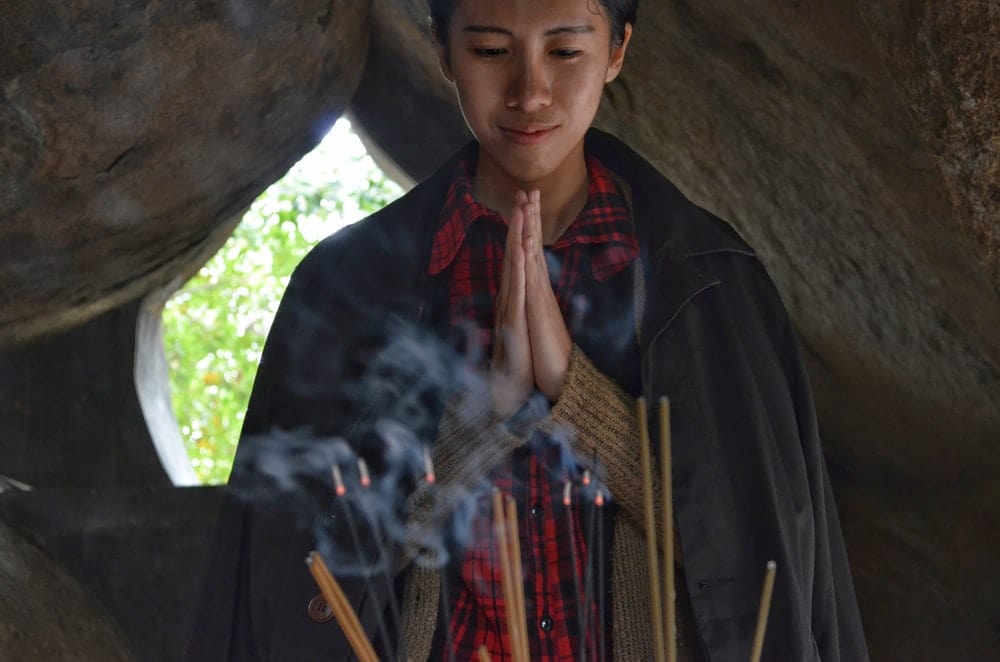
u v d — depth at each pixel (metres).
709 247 2.80
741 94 3.97
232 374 12.32
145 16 4.18
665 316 2.71
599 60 2.69
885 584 4.50
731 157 4.27
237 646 2.79
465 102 2.71
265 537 2.76
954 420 4.32
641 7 4.01
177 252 5.15
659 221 2.80
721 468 2.66
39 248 4.65
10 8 4.07
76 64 4.19
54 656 4.21
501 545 2.03
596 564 2.62
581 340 2.74
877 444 4.72
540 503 2.63
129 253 4.91
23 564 4.55
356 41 4.86
